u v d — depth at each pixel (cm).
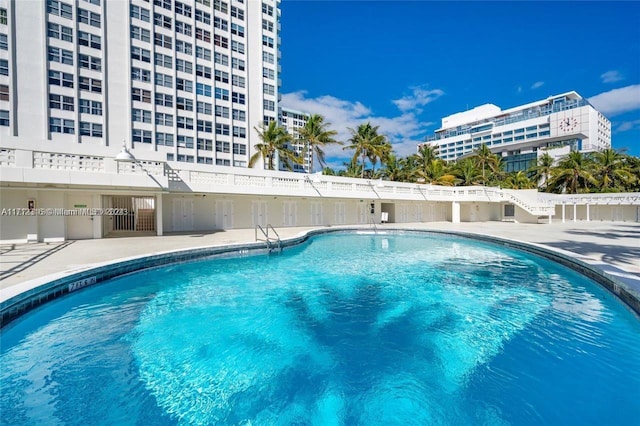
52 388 413
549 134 8125
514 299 770
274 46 4425
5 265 821
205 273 1038
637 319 600
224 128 3925
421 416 369
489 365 477
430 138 11019
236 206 2111
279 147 3238
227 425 354
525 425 353
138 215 2094
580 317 640
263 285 909
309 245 1662
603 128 8475
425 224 2877
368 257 1334
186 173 1752
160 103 3444
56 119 2839
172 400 395
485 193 3184
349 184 2511
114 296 787
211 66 3819
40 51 2770
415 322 644
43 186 1282
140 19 3309
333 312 705
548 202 3303
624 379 433
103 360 485
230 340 565
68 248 1144
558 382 429
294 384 434
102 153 1345
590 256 993
